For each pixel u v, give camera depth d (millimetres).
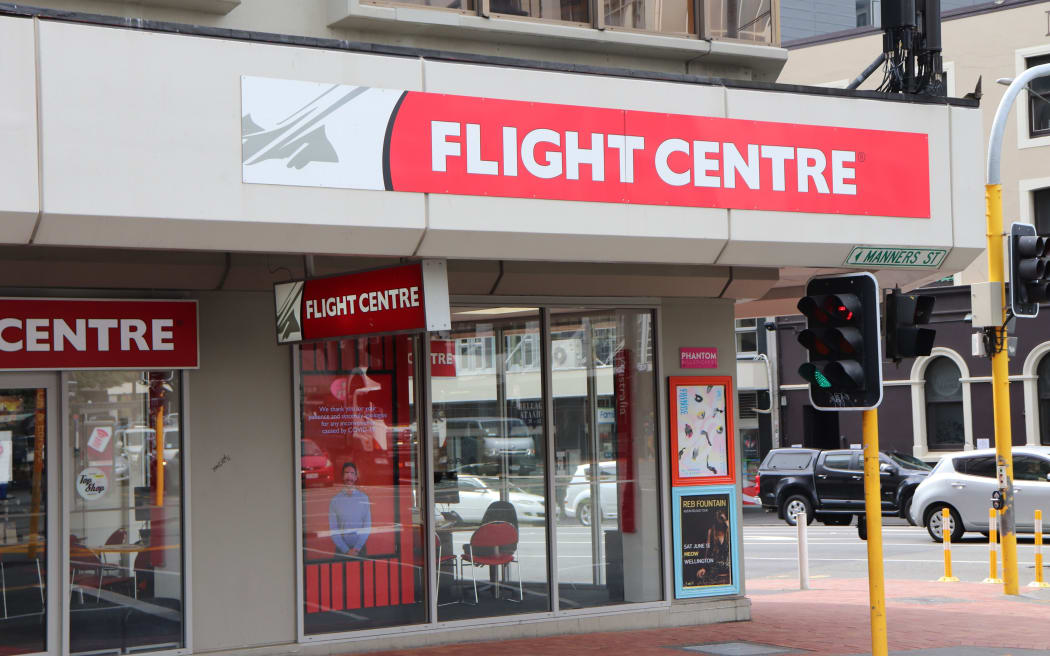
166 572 10336
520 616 11953
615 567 12594
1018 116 34281
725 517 13148
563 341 12438
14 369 9688
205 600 10445
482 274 11516
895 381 36312
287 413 10922
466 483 11844
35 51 7891
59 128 7938
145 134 8227
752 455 40219
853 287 9094
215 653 10438
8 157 7758
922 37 12062
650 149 10219
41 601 9820
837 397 9164
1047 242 14859
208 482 10523
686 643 11727
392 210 9109
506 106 9609
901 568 19766
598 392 12609
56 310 9867
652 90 10281
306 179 8797
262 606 10680
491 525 11953
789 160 10891
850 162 11219
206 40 8484
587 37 11328
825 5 47438
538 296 12180
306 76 8836
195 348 10422
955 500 23578
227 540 10570
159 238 8406
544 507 12242
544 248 9836
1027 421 33719
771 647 11492
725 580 13117
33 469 9852
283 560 10797
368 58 9094
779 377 39344
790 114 10953
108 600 10094
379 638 11180
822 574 19672
